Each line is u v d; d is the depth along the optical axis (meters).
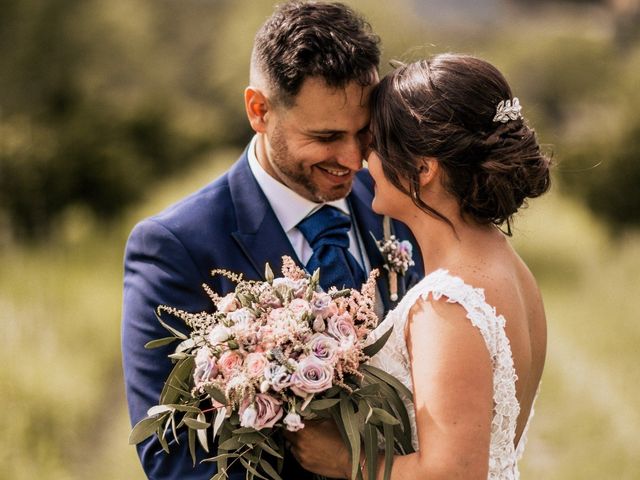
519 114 2.08
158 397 2.24
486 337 1.93
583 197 19.17
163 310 2.28
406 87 2.11
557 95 34.66
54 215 13.75
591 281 12.25
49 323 7.16
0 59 19.03
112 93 22.95
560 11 43.84
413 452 2.08
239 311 2.05
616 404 6.48
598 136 19.47
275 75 2.29
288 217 2.45
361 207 2.60
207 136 28.50
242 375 1.97
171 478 2.21
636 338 8.32
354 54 2.23
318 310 2.03
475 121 2.04
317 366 1.96
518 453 2.29
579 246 14.27
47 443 5.25
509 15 43.22
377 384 2.02
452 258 2.07
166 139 23.55
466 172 2.04
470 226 2.10
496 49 37.03
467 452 1.87
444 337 1.93
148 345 2.13
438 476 1.86
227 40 34.31
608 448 5.65
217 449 2.19
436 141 2.03
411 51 2.41
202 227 2.35
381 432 2.10
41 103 18.38
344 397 2.02
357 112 2.26
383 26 25.28
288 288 2.08
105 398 6.41
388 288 2.49
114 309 8.30
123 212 15.63
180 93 33.41
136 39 26.67
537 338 2.21
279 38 2.29
